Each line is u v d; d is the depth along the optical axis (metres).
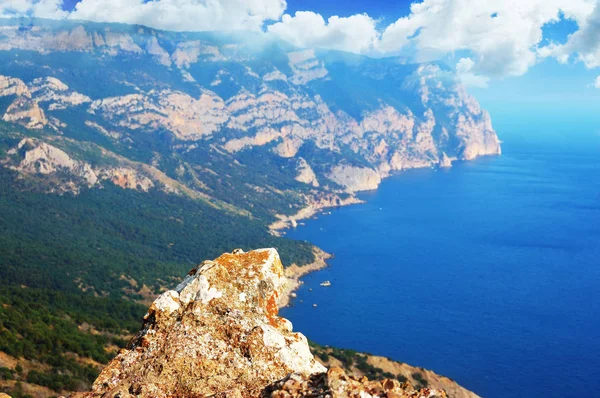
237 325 25.16
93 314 191.12
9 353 129.50
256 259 28.33
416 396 21.05
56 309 179.75
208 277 26.77
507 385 184.38
